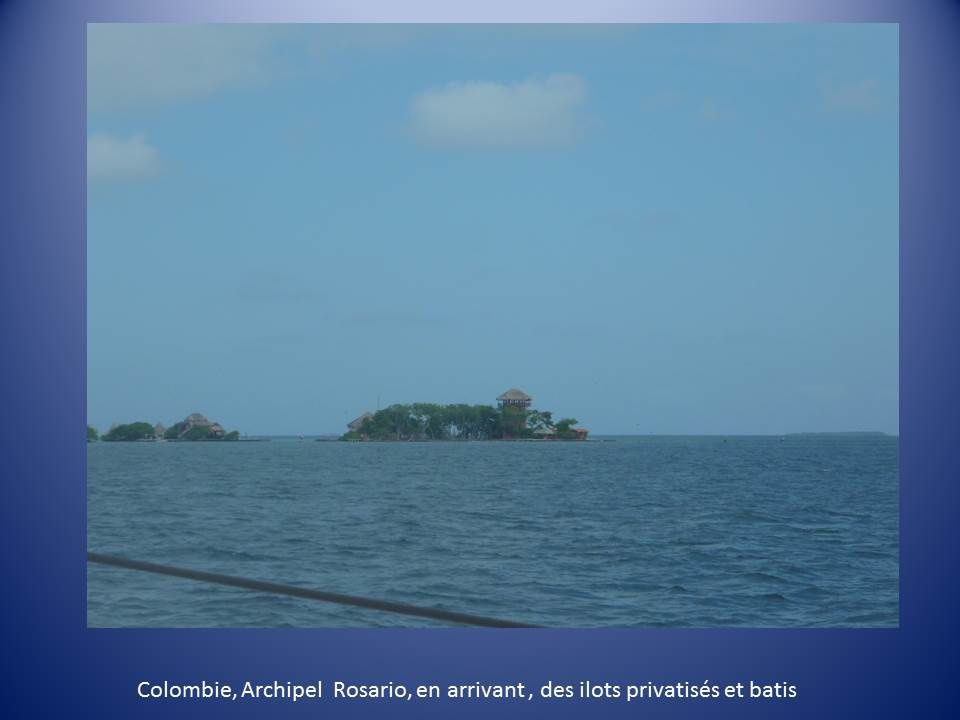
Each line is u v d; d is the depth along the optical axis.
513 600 18.72
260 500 38.41
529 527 29.78
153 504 37.75
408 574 21.19
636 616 17.83
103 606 13.19
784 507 37.12
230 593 14.03
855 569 23.31
